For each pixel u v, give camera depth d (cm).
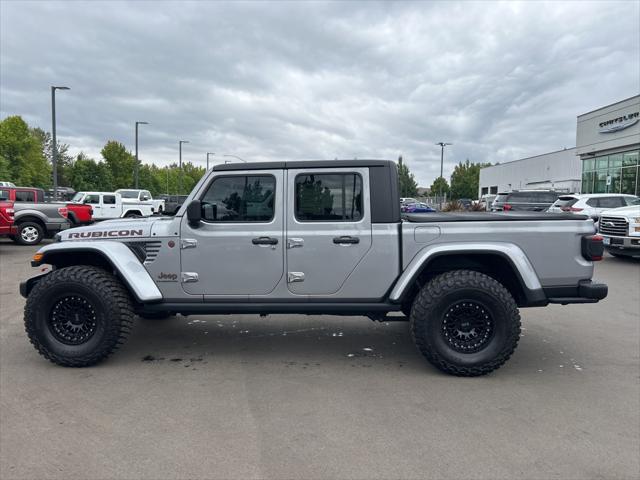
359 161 452
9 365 462
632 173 2825
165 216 530
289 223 452
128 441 318
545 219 440
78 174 5078
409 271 439
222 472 282
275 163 456
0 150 5806
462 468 287
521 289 459
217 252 457
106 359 480
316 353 505
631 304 736
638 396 394
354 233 448
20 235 1480
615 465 290
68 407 369
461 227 442
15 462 292
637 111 2712
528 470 285
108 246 459
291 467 287
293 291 457
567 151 4650
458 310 430
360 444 314
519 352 508
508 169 6097
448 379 431
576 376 438
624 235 1123
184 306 462
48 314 450
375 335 571
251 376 438
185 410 365
